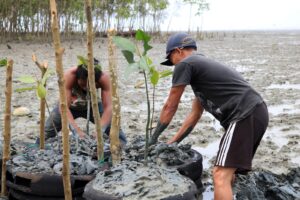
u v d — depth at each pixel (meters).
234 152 3.97
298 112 9.55
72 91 5.69
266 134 7.59
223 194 3.97
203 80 4.18
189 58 4.21
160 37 39.47
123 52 3.80
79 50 26.88
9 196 4.35
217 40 46.75
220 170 4.04
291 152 6.45
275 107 10.17
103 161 4.39
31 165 4.32
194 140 7.13
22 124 8.13
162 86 13.22
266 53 28.06
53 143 5.19
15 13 32.53
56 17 3.47
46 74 4.20
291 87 13.36
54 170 4.18
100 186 3.67
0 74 14.58
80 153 4.69
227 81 4.12
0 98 10.56
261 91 12.49
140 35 3.77
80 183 4.11
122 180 3.68
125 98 11.04
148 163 4.04
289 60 22.94
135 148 4.79
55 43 3.49
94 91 4.19
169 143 4.79
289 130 7.88
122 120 8.56
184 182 3.71
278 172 5.51
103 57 22.53
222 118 4.20
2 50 25.25
